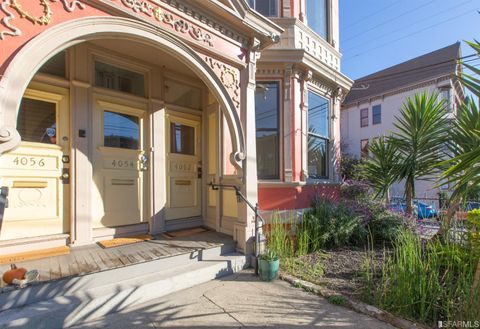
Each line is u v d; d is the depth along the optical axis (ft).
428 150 16.10
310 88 19.70
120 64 12.53
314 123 20.54
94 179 11.66
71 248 10.55
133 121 13.08
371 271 11.37
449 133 14.89
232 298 9.24
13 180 9.68
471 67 8.27
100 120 11.93
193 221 15.26
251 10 12.12
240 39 12.74
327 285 10.23
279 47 17.94
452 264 9.69
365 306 8.44
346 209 16.65
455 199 12.16
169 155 14.38
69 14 7.94
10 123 6.81
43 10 7.48
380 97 52.44
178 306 8.64
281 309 8.52
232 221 13.50
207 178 15.79
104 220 11.94
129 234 12.69
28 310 7.02
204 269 10.59
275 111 18.01
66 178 10.90
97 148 11.77
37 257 9.38
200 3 10.73
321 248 14.88
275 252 12.10
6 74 6.74
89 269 8.43
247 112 12.93
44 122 10.48
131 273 9.26
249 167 12.83
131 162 12.87
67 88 10.98
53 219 10.55
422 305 7.70
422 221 16.63
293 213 16.74
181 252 10.66
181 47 10.46
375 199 18.93
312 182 18.90
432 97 16.60
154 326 7.50
